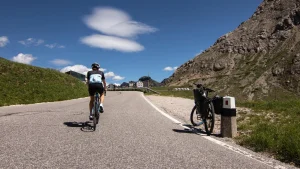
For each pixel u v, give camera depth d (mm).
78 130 7672
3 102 18078
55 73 37000
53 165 4383
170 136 7297
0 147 5426
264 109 16047
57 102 20641
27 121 9125
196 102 9016
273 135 6852
